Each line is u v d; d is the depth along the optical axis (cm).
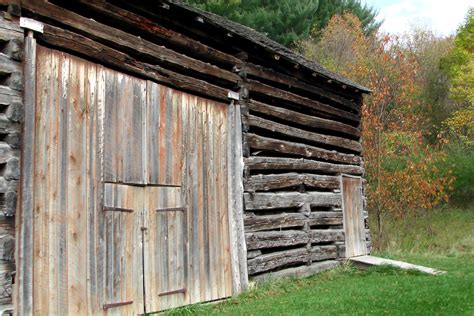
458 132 2475
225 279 859
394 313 696
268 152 1038
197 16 825
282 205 1036
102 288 661
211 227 844
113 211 688
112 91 705
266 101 1060
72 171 641
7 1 586
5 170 563
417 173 1967
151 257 736
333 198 1216
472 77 2130
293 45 2788
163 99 782
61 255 616
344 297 825
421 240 1847
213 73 882
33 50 605
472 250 1633
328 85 1267
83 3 683
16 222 571
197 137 838
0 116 568
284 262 1023
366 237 1337
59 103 634
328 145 1248
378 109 2022
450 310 711
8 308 547
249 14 2581
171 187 780
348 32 2792
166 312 733
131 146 723
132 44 738
